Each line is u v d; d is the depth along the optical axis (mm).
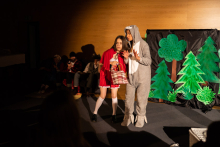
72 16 5559
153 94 4379
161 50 4207
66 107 929
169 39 4113
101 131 3055
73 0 5477
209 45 3889
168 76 4199
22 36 6121
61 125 917
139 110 3156
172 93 4184
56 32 5773
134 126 3230
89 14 5398
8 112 3816
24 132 2973
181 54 4059
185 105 4113
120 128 3160
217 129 1066
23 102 4406
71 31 5633
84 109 3992
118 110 3967
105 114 3756
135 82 3086
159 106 4152
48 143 921
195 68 3992
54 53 5891
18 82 5000
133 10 4992
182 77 4094
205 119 3514
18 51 6211
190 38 3973
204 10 4453
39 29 5906
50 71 5156
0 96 4531
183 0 4570
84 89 5023
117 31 5219
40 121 943
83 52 5613
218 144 1056
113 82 3039
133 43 3025
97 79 4902
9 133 2961
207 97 3939
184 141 2758
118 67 3213
